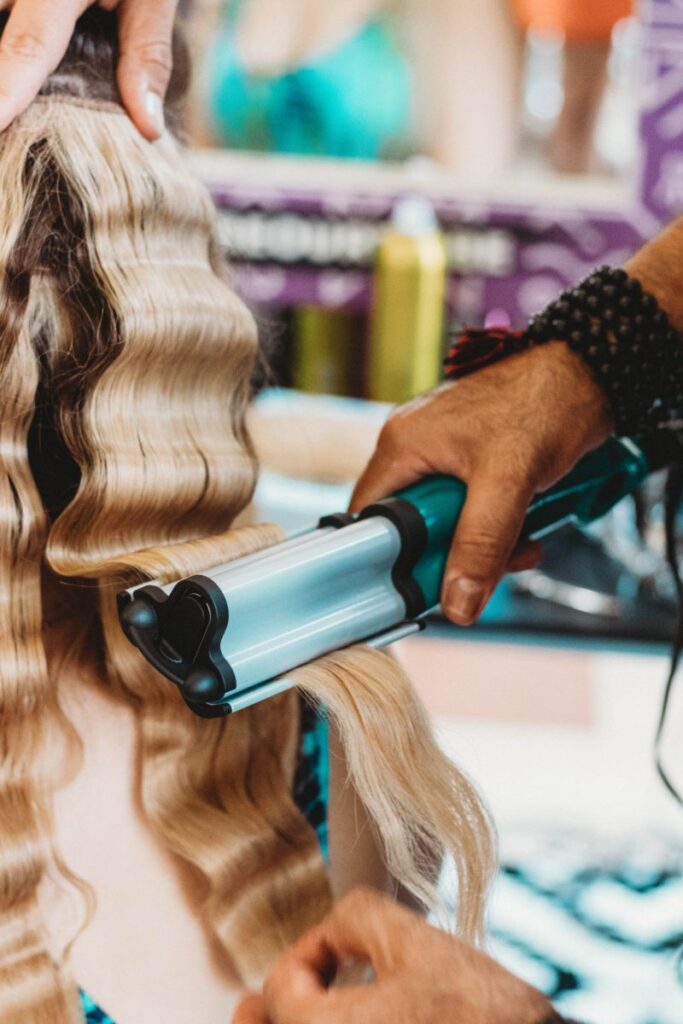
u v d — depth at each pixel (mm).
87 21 596
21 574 574
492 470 652
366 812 699
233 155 1711
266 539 627
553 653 1634
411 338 1599
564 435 681
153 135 615
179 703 634
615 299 702
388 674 569
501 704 1525
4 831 579
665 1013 1084
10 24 558
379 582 601
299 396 1623
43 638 619
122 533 597
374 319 1619
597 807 1356
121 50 607
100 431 579
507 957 1155
